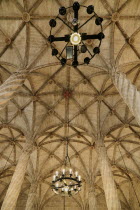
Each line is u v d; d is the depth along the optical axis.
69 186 9.42
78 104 15.32
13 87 9.39
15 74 10.62
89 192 17.27
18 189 10.94
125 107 15.40
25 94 14.61
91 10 6.30
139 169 18.19
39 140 17.31
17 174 11.73
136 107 7.28
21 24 11.19
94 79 14.16
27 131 14.85
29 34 11.54
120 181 20.59
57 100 15.30
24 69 11.33
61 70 13.73
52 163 19.11
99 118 15.06
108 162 12.41
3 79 13.85
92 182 17.95
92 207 16.14
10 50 11.92
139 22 11.18
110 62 11.48
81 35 6.45
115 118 15.52
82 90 14.91
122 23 11.25
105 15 11.09
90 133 14.92
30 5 10.84
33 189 17.31
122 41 11.62
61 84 14.69
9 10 10.91
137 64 12.80
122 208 20.72
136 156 18.08
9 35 11.51
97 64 11.84
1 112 15.60
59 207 21.12
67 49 6.70
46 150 18.25
